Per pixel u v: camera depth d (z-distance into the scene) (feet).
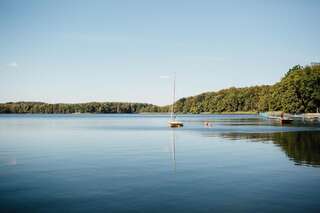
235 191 62.49
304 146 125.70
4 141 160.56
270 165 87.30
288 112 431.84
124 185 67.46
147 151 118.11
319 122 319.68
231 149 120.78
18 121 453.99
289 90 426.92
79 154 111.75
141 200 57.47
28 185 68.23
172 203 55.77
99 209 53.16
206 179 72.08
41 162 95.61
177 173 78.38
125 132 222.69
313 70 452.35
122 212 51.78
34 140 165.68
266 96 558.56
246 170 81.15
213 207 53.62
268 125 287.89
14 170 83.71
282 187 65.05
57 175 77.36
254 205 54.39
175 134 199.41
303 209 52.31
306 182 68.74
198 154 108.99
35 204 55.98
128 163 92.48
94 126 313.53
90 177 74.90
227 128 255.09
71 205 55.26
